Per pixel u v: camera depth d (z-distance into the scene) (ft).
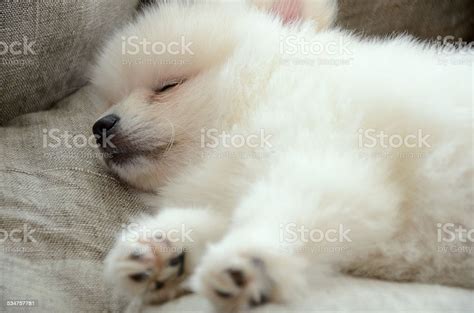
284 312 1.06
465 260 1.18
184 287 1.19
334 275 1.15
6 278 1.19
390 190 1.17
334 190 1.14
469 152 1.19
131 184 1.43
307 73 1.33
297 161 1.18
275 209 1.13
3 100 1.59
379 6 1.96
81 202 1.36
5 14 1.53
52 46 1.61
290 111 1.27
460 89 1.26
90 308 1.20
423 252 1.18
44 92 1.65
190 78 1.41
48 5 1.57
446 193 1.19
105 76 1.49
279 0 1.49
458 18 2.00
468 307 1.08
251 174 1.25
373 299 1.09
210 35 1.42
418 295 1.10
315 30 1.46
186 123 1.39
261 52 1.38
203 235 1.22
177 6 1.48
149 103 1.42
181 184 1.36
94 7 1.66
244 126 1.31
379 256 1.18
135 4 1.82
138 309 1.16
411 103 1.24
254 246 1.08
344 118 1.24
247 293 1.06
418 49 1.40
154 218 1.27
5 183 1.38
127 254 1.17
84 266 1.25
